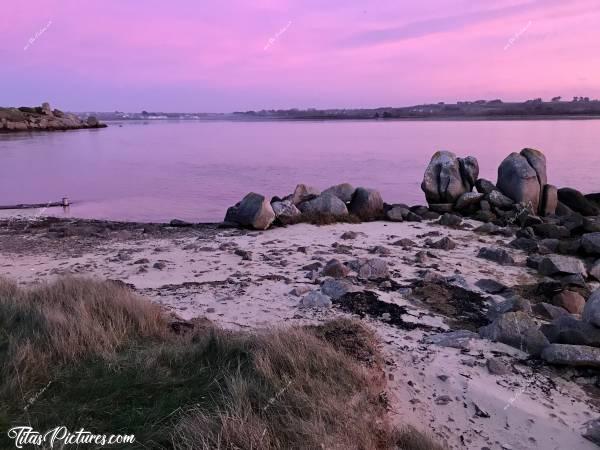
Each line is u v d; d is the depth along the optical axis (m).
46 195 25.84
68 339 5.36
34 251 12.79
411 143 62.28
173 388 4.59
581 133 77.94
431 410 5.23
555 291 9.15
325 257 11.60
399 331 7.19
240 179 30.98
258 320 7.49
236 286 9.32
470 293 8.96
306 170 35.12
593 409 5.37
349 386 4.86
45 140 76.94
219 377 4.75
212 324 6.89
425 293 8.88
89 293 7.04
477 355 6.42
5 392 4.34
